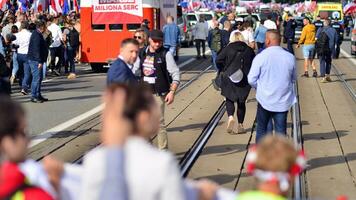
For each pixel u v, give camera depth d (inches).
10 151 272.4
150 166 265.0
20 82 1632.6
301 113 1246.9
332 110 1288.1
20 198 267.1
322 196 677.9
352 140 984.3
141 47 800.9
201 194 307.9
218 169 788.0
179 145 924.6
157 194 263.6
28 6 2426.2
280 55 775.7
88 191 269.3
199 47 2650.1
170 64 790.5
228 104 1008.2
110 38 2068.2
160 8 2191.2
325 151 905.5
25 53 1517.0
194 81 1780.3
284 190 283.0
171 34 2178.9
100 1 2063.2
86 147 901.2
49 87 1667.1
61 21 2212.1
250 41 1573.6
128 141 273.7
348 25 5123.0
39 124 1091.9
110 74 659.4
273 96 775.1
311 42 1918.1
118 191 261.1
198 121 1134.4
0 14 2128.4
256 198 280.7
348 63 2484.0
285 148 283.3
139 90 285.6
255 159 286.0
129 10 2048.5
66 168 322.0
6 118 270.8
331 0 4694.9
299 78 1900.8
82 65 2411.4
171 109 1275.8
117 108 279.9
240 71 984.9
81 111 1246.3
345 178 758.5
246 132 1031.6
